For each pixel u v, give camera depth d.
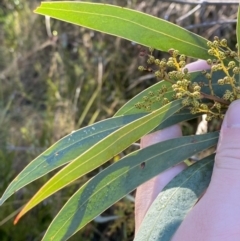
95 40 0.58
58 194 0.46
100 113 0.53
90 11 0.18
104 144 0.17
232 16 0.42
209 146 0.20
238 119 0.18
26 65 0.66
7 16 0.73
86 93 0.55
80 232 0.45
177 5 0.47
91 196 0.19
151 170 0.19
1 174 0.50
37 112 0.61
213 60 0.19
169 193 0.18
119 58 0.54
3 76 0.66
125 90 0.53
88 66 0.56
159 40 0.20
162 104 0.20
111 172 0.19
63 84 0.58
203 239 0.18
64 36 0.61
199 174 0.19
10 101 0.59
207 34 0.43
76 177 0.18
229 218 0.18
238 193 0.18
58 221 0.18
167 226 0.17
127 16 0.19
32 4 0.69
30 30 0.67
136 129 0.17
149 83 0.52
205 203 0.18
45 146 0.51
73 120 0.52
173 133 0.24
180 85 0.17
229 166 0.18
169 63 0.17
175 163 0.19
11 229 0.48
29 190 0.48
